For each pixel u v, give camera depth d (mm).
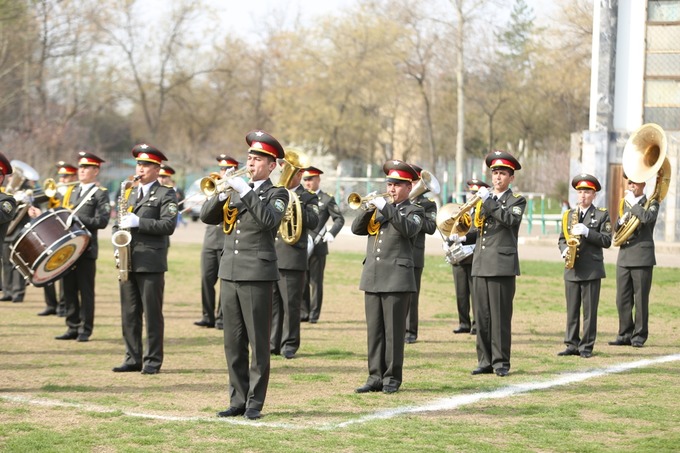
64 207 14125
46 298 17453
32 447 8203
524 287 21797
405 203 10961
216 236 15992
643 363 12852
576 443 8508
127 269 11828
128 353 12062
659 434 8883
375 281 10750
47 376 11609
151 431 8773
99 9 61281
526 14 65312
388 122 70375
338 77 64875
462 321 15734
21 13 42969
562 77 61719
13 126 59594
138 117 79062
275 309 13438
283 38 72062
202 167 74375
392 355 10766
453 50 59969
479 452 8172
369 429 8953
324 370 12242
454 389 10984
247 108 75250
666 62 33312
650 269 14391
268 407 9938
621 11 33625
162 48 69750
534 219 47688
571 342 13586
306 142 66062
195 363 12664
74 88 65625
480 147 66938
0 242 15477
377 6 58031
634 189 14555
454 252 15203
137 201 12078
